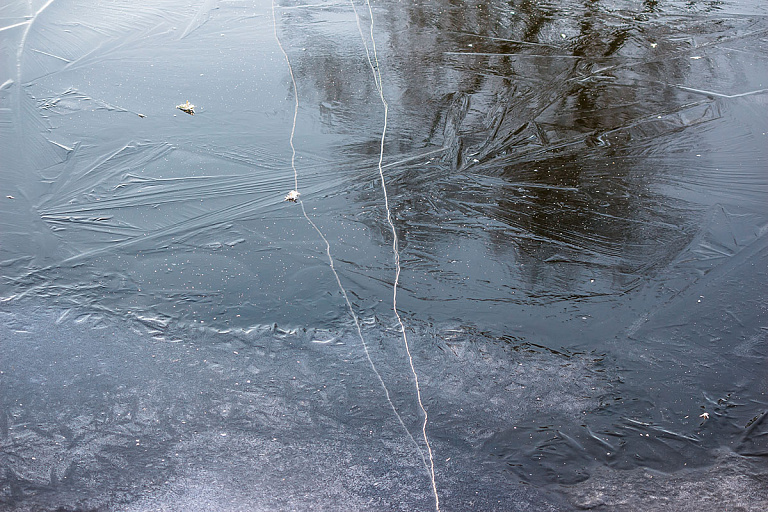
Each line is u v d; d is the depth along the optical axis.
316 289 3.88
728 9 7.92
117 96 5.88
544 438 3.03
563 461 2.93
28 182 4.78
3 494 2.77
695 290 3.85
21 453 2.95
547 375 3.34
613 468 2.89
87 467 2.90
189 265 4.05
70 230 4.33
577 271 4.01
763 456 2.92
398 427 3.09
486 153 5.18
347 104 5.84
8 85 5.95
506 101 5.90
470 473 2.88
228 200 4.64
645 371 3.36
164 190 4.74
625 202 4.62
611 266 4.05
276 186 4.79
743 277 3.94
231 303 3.78
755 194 4.66
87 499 2.77
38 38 6.76
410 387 3.29
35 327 3.61
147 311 3.73
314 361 3.43
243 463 2.93
